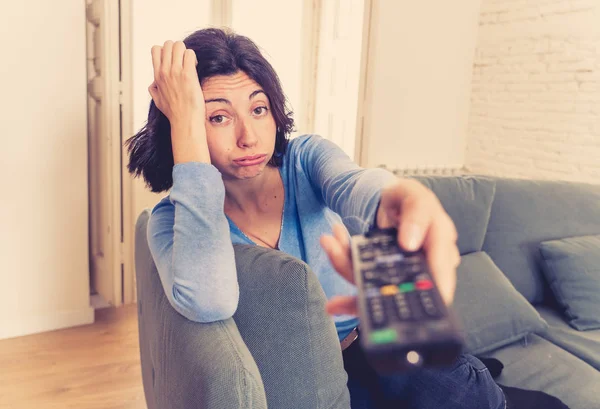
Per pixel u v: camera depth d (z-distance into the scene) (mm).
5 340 2396
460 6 3822
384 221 574
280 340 745
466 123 4051
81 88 2439
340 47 3602
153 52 838
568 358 1488
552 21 3307
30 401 1934
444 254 444
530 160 3525
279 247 928
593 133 3072
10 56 2271
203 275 734
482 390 943
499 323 1556
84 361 2238
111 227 2496
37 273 2465
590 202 1958
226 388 651
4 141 2318
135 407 1922
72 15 2369
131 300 2693
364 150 3020
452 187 1845
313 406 748
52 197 2451
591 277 1711
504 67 3691
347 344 971
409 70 3746
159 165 965
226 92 805
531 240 1867
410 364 349
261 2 3463
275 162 945
